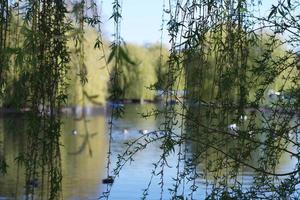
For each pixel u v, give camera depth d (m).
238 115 3.29
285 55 3.30
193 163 3.29
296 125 3.27
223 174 3.39
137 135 21.45
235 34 3.32
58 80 3.20
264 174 3.23
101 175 11.81
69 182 11.02
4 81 3.12
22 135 3.34
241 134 3.22
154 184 9.55
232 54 3.33
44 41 3.04
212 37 3.34
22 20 3.09
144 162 12.55
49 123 3.21
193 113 3.26
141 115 3.31
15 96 3.20
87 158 14.21
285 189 3.16
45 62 3.15
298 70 3.32
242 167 3.40
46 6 3.11
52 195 3.20
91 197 9.63
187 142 3.28
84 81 3.12
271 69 3.29
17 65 2.76
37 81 3.15
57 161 3.24
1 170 3.60
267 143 3.23
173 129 3.24
